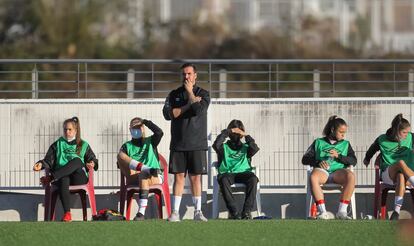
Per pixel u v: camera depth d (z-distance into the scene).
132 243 33.84
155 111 54.25
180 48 136.00
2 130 54.22
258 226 40.50
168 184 50.56
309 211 50.28
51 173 49.12
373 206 53.00
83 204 49.88
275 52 130.38
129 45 136.12
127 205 49.94
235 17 170.75
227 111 54.28
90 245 33.41
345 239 35.12
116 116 54.22
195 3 174.00
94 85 89.94
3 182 54.00
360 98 54.41
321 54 131.62
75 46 128.50
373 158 54.22
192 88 42.69
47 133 54.31
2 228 39.97
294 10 146.00
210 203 52.94
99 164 54.00
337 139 49.81
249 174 49.50
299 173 54.25
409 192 51.44
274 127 54.34
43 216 53.59
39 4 128.12
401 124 49.31
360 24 169.88
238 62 55.03
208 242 34.16
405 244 33.62
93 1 131.62
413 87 57.31
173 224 41.59
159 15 158.12
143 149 49.22
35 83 55.50
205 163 43.34
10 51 124.62
